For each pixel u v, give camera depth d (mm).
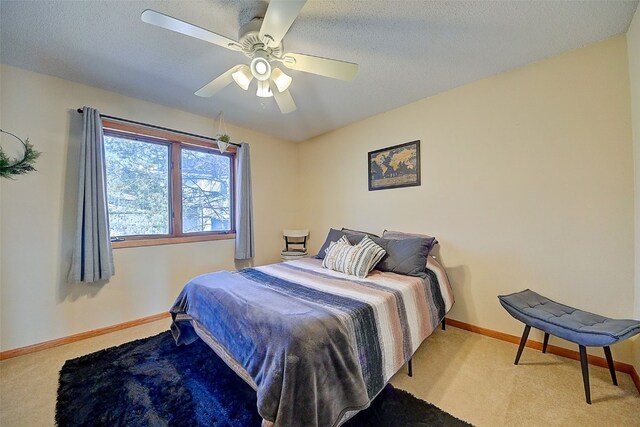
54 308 2168
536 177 2059
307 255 3990
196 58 1948
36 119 2104
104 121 2371
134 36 1704
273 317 1289
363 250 2246
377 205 3119
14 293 2016
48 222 2150
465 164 2416
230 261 3350
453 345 2139
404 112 2830
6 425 1328
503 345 2139
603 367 1798
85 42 1757
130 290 2561
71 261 2229
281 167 3943
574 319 1627
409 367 1730
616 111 1749
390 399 1498
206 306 1706
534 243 2076
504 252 2219
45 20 1543
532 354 1991
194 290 1889
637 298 1647
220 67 2066
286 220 4000
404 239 2402
